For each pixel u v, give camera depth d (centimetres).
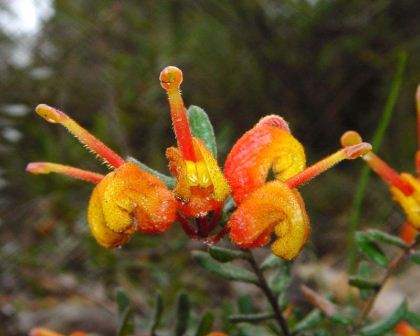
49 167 6
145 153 21
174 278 13
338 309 8
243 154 5
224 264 7
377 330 7
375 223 19
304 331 8
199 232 6
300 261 15
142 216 5
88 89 20
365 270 8
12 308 15
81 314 15
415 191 6
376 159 6
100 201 5
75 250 16
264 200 5
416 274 16
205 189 5
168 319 10
